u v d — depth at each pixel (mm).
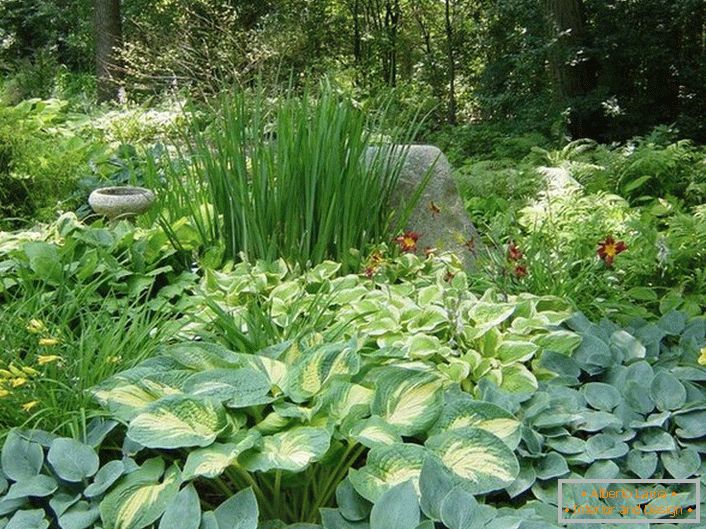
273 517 2322
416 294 3555
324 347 2543
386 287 3518
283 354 2693
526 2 11578
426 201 4453
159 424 2213
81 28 16891
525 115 11312
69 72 15031
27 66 14500
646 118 11414
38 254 3453
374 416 2342
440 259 4059
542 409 2611
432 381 2453
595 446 2510
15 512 2193
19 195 5520
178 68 10562
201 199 4188
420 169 4477
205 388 2363
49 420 2475
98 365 2607
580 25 11312
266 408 2525
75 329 3037
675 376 2885
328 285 3496
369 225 4066
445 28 16594
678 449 2553
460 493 2104
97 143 6062
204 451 2164
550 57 11352
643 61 11391
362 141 4277
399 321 3137
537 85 12055
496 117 12477
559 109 11125
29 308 3082
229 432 2260
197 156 4262
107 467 2230
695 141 11297
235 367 2541
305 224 3936
